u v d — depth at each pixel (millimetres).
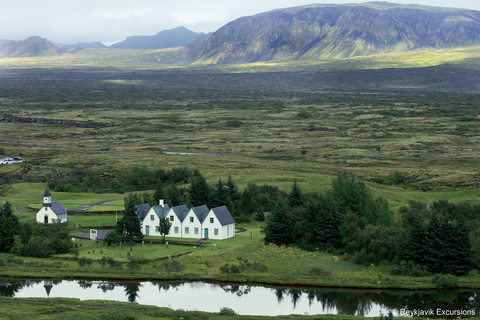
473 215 125125
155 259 105688
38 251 109875
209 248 115312
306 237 118562
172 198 148750
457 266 97188
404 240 103500
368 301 84938
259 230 136500
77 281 94250
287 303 84062
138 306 78750
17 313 73562
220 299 85500
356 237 112062
